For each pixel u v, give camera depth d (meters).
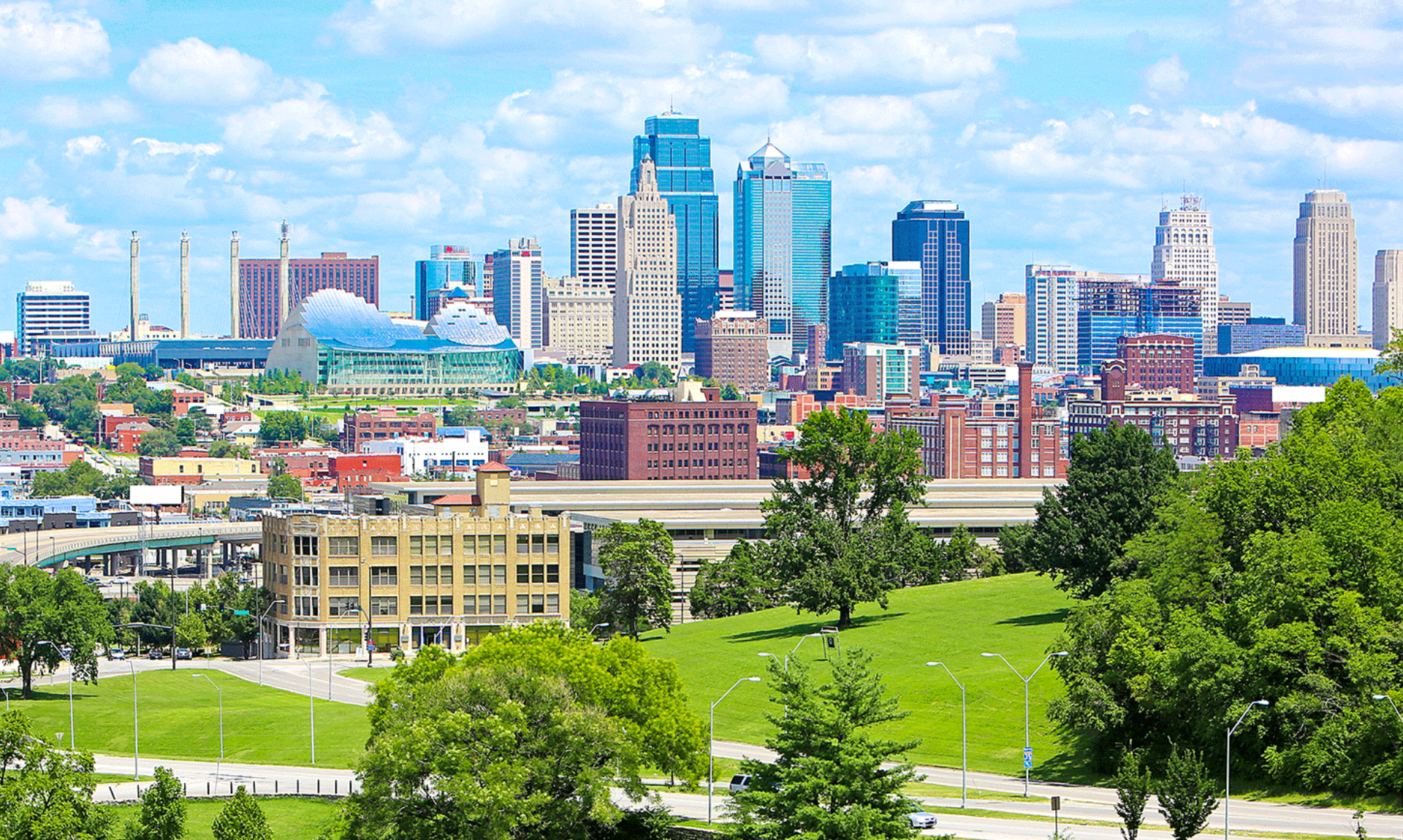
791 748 171.00
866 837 163.25
